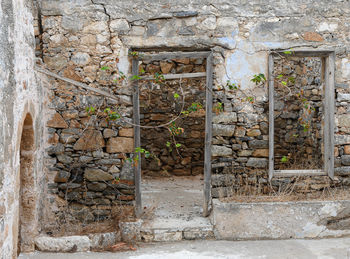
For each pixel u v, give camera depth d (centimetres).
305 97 713
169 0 519
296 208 502
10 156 336
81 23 514
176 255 447
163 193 691
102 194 522
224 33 524
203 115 822
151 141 832
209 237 501
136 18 517
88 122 517
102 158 521
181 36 521
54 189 516
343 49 528
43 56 512
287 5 525
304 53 531
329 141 536
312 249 462
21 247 448
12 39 339
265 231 499
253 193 529
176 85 809
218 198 530
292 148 761
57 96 515
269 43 526
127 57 519
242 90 529
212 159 534
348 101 532
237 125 531
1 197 310
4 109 315
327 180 535
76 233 480
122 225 488
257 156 532
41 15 511
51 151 514
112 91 519
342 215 505
